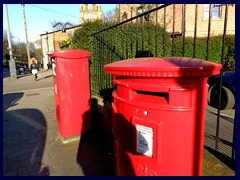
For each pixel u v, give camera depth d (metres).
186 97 1.52
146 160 1.67
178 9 14.53
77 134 4.05
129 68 1.55
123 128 1.81
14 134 4.52
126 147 1.82
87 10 65.75
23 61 52.44
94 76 5.70
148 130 1.60
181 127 1.54
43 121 5.39
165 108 1.52
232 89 6.15
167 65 1.47
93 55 5.66
